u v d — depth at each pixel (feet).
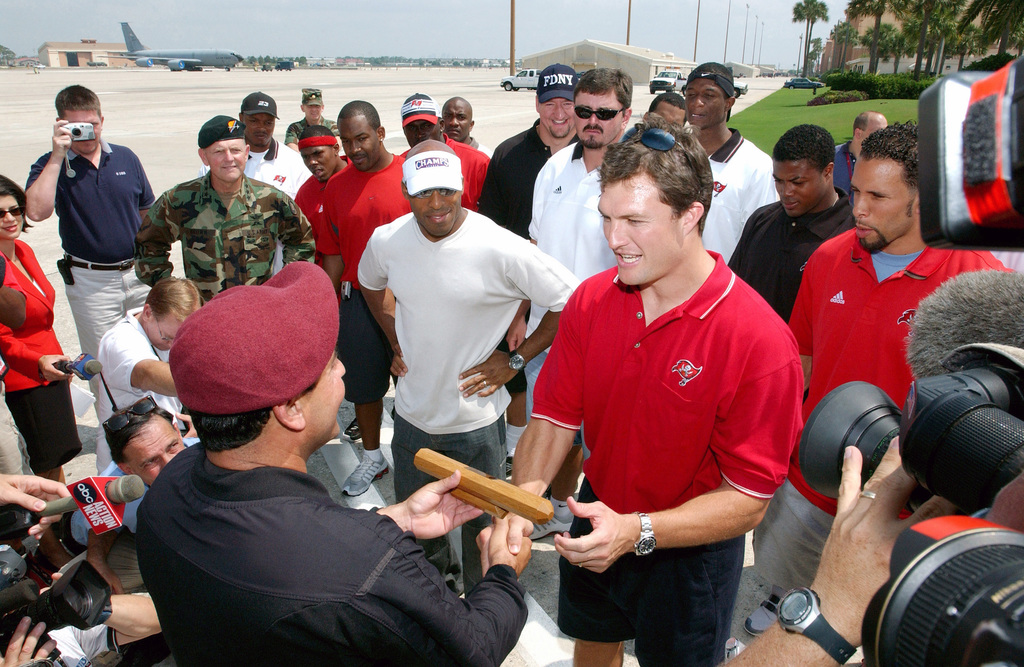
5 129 71.82
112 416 7.34
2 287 9.46
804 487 7.16
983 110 1.62
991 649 1.79
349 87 176.65
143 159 49.26
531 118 80.79
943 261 6.34
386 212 12.13
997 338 3.62
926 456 2.99
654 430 5.61
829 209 9.34
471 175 14.89
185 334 3.44
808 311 7.91
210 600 3.42
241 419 3.54
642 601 6.13
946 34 148.66
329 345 3.75
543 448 6.26
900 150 6.09
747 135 64.23
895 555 2.36
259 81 226.99
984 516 2.63
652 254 4.90
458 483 4.89
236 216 11.59
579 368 6.13
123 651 7.57
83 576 5.98
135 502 7.69
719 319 5.16
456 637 3.57
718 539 5.28
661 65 221.46
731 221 11.40
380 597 3.32
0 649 5.89
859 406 4.16
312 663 3.36
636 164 4.75
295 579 3.27
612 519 4.87
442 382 8.34
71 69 449.06
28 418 10.18
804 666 3.00
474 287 7.99
